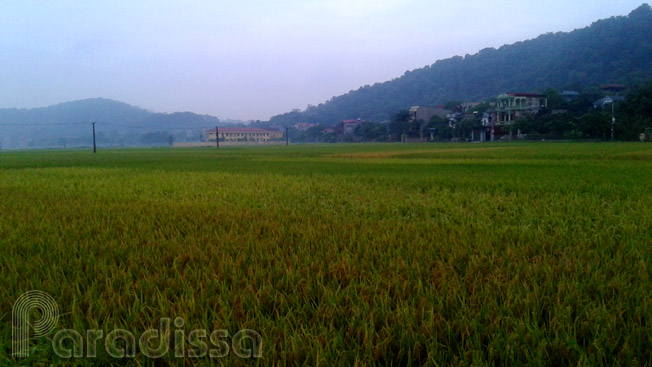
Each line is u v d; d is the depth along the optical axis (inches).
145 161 1029.2
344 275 120.8
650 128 1897.1
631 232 170.1
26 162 1032.2
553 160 741.9
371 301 101.4
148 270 129.2
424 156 1029.8
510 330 86.9
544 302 97.4
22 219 222.8
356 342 83.2
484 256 135.6
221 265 128.4
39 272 130.6
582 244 152.1
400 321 89.1
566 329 86.7
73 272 127.4
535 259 135.7
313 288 111.6
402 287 106.8
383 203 272.1
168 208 261.4
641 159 746.8
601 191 304.2
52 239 172.6
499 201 267.9
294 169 639.1
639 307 91.4
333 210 253.6
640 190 300.8
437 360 77.9
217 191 357.7
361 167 668.7
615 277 111.7
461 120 3304.6
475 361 73.9
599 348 77.0
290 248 150.6
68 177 532.7
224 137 5226.4
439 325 87.7
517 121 2637.8
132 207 266.7
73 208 265.4
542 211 230.7
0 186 423.8
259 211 248.7
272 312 98.9
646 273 115.0
